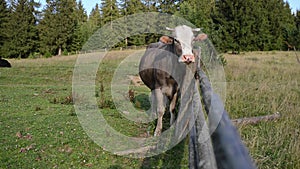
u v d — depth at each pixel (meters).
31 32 45.34
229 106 7.34
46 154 5.25
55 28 45.56
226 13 31.28
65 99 10.02
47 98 10.85
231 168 0.81
